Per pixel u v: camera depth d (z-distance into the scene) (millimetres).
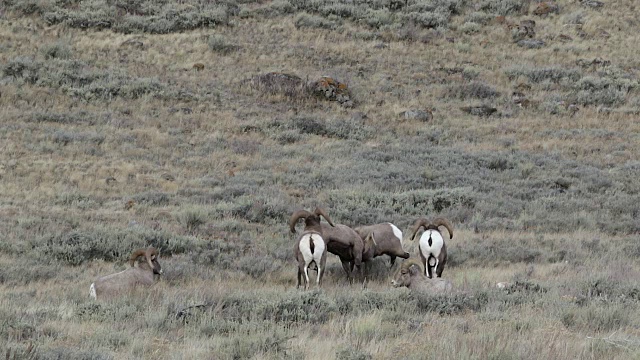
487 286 56250
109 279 54094
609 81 165500
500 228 90688
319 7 192250
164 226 85125
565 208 101250
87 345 36438
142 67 160000
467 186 110875
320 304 47156
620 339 36156
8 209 89812
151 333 40250
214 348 36781
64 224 83750
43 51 159625
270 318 45156
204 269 67875
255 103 150375
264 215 92562
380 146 133625
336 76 162500
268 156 125438
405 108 152250
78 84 149125
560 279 60531
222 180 110500
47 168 109500
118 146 123688
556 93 162000
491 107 153375
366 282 65375
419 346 34562
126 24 176750
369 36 181750
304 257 60188
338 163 123000
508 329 39031
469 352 32250
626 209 100188
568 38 185125
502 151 132875
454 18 193625
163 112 142125
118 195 100500
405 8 196000
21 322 39844
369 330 40094
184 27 179250
